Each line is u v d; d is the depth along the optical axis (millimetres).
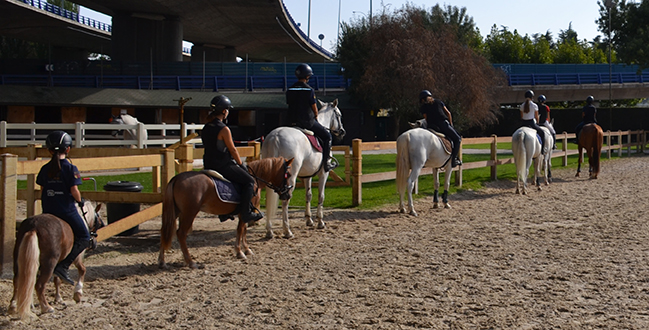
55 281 5418
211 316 5027
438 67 34812
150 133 36125
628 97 53969
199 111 38625
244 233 7562
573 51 69312
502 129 51219
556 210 11305
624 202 12227
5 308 5176
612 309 5109
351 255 7430
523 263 6910
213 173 6727
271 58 80312
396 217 10586
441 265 6824
